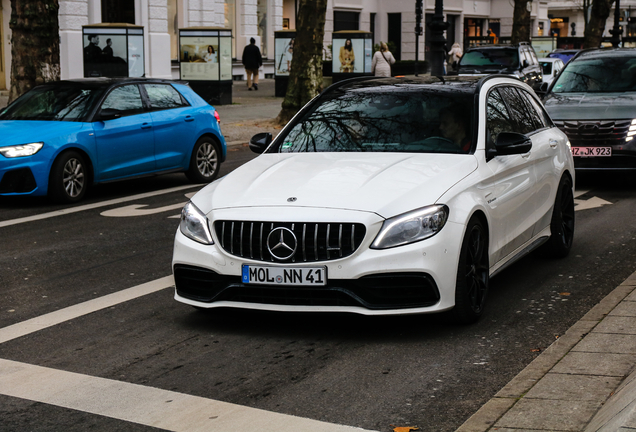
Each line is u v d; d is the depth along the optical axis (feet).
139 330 18.37
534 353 16.31
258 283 16.87
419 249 16.43
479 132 19.77
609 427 11.30
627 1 238.89
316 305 16.79
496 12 186.80
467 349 16.60
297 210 16.75
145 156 38.37
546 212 23.02
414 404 13.89
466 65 78.23
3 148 33.73
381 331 17.80
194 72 84.23
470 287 18.02
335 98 22.08
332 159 19.30
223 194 18.07
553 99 38.75
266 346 17.02
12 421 13.47
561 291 20.92
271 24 130.93
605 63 40.57
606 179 40.45
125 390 14.75
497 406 13.39
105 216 32.55
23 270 24.21
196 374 15.51
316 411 13.65
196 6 109.60
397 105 21.07
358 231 16.47
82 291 21.83
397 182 17.42
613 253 25.02
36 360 16.51
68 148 35.06
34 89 38.65
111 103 37.40
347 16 154.81
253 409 13.76
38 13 46.80
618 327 16.80
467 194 17.75
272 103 86.94
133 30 74.54
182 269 17.95
